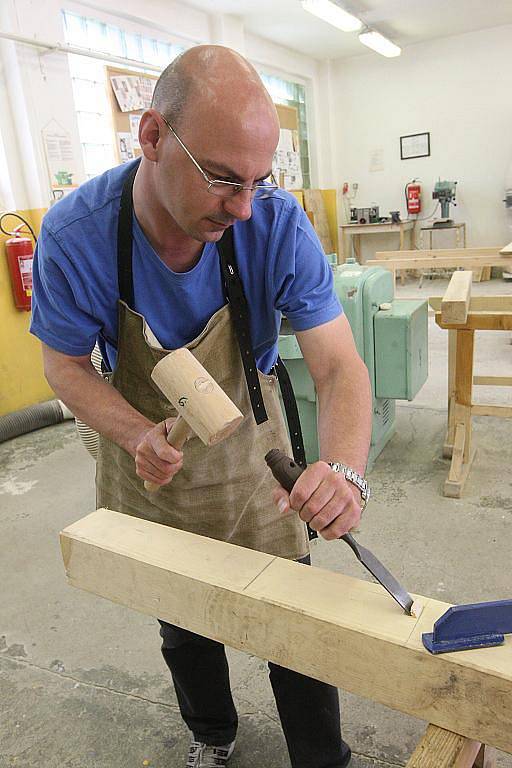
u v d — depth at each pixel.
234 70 0.79
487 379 2.94
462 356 2.53
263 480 1.25
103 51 4.51
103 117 4.50
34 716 1.63
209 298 1.08
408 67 7.26
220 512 1.22
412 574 2.07
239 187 0.83
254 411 1.15
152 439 0.88
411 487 2.64
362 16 6.00
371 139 7.70
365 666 0.66
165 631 1.22
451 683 0.61
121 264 1.02
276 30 6.18
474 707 0.60
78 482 3.00
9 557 2.38
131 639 1.90
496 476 2.68
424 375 2.95
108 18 4.48
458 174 7.37
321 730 1.15
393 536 2.29
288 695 1.12
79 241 1.01
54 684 1.73
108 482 1.29
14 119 3.81
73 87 4.23
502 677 0.58
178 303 1.07
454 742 0.62
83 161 4.23
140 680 1.73
